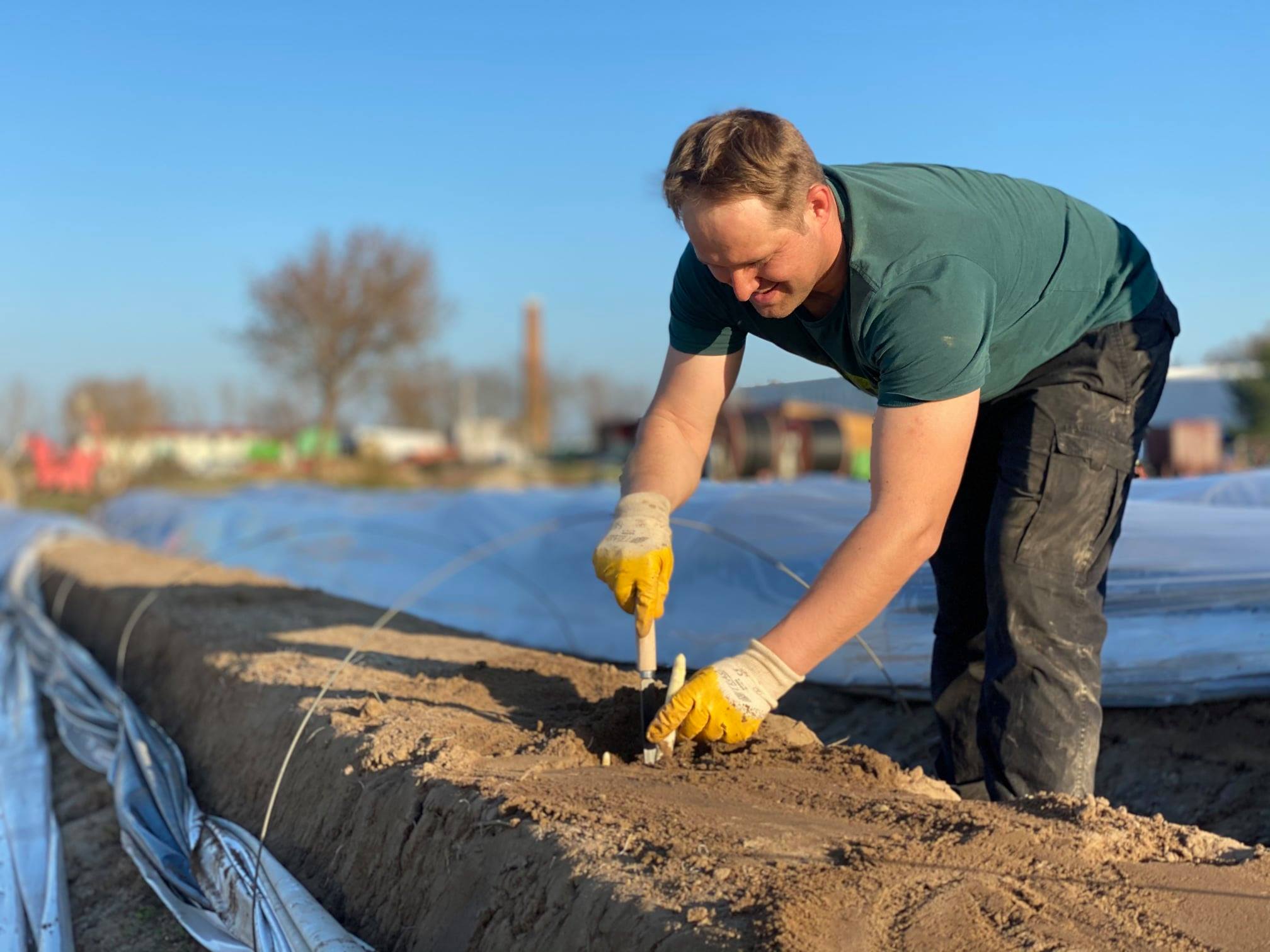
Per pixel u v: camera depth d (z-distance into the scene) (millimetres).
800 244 2389
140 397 36094
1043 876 2064
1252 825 3664
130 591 7777
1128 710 4484
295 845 3385
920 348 2395
